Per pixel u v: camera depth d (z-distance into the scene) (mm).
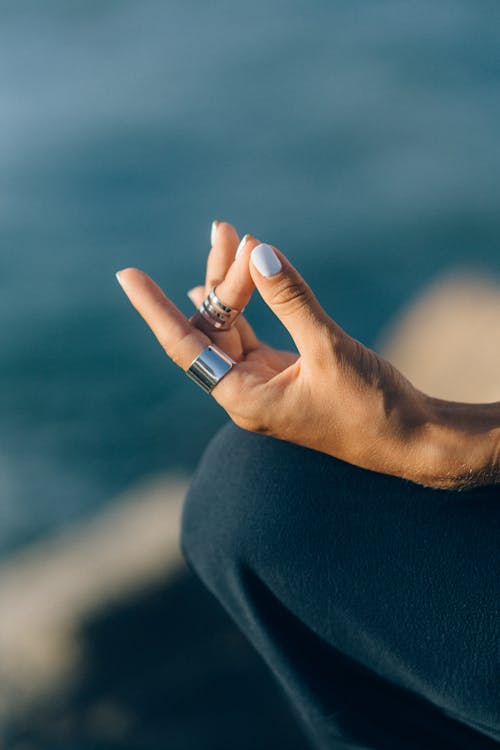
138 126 8359
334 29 10320
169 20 11289
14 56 10633
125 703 2252
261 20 10859
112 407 4574
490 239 6059
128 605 2318
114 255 6254
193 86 9211
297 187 7000
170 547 2424
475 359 3416
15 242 6516
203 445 4250
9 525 3807
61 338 5273
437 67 8984
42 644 2312
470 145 7422
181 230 6535
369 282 5715
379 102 8352
